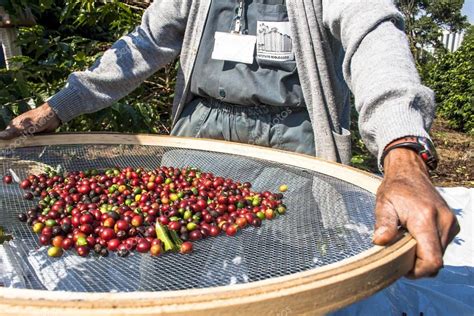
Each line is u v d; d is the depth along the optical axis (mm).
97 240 976
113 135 1682
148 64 1694
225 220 1111
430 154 893
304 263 869
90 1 2754
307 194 1278
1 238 976
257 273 833
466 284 2234
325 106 1467
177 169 1474
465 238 2664
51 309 596
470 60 9055
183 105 1739
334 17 1242
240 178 1455
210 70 1570
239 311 625
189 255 941
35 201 1251
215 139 1678
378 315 1933
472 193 3164
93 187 1309
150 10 1731
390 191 827
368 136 1021
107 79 1622
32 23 2949
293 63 1461
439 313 2000
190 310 604
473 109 8234
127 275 836
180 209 1142
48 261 904
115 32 3244
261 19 1466
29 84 2611
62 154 1557
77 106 1599
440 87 9336
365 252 790
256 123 1566
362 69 1074
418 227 779
